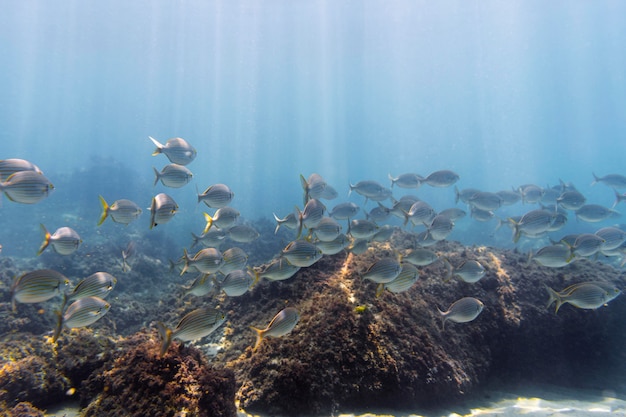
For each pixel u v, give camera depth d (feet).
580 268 7.68
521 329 6.56
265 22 46.55
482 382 5.90
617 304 7.06
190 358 3.93
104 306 4.21
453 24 47.01
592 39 53.01
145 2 43.19
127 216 6.03
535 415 5.04
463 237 26.05
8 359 4.49
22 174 5.08
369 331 4.97
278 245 16.57
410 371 4.79
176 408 3.44
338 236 5.93
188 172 6.62
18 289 3.85
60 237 5.32
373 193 9.64
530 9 42.24
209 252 5.46
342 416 4.29
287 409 4.26
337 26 47.52
